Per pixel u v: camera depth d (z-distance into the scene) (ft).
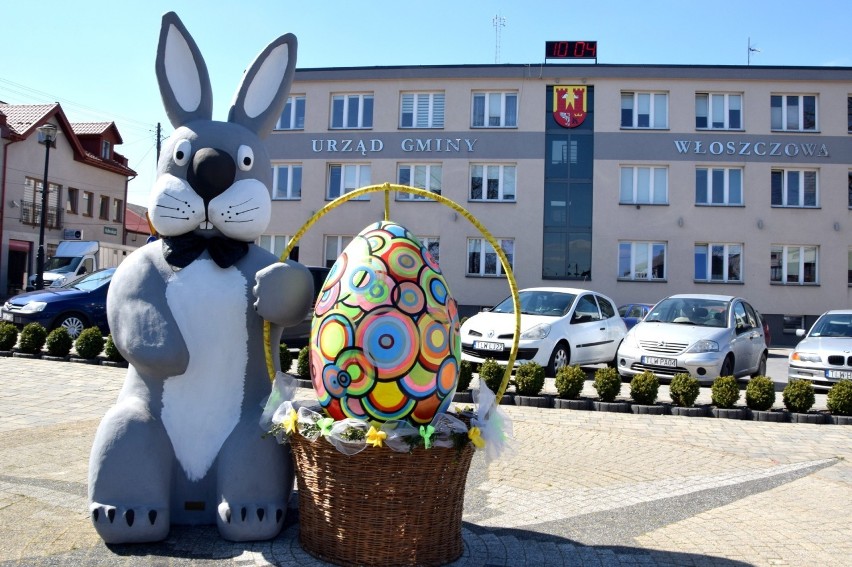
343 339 12.93
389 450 12.28
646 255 93.20
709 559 14.42
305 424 12.90
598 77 93.56
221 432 14.43
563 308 43.83
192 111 16.01
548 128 94.63
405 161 95.76
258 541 13.97
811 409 32.78
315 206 97.04
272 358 15.17
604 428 27.96
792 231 92.22
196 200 14.75
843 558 14.58
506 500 18.24
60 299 46.96
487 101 95.86
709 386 40.42
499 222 93.71
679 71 92.79
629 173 94.02
